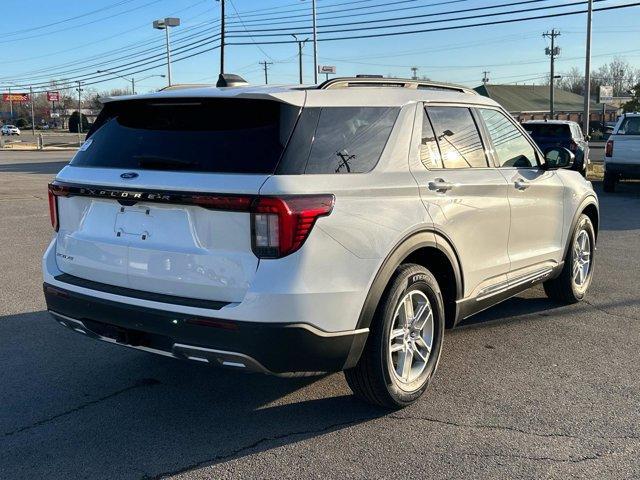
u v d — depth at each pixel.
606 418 3.80
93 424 3.75
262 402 4.06
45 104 136.88
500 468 3.25
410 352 3.92
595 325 5.60
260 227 3.12
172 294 3.40
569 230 5.81
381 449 3.45
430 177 3.99
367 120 3.71
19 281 7.12
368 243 3.46
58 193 3.93
